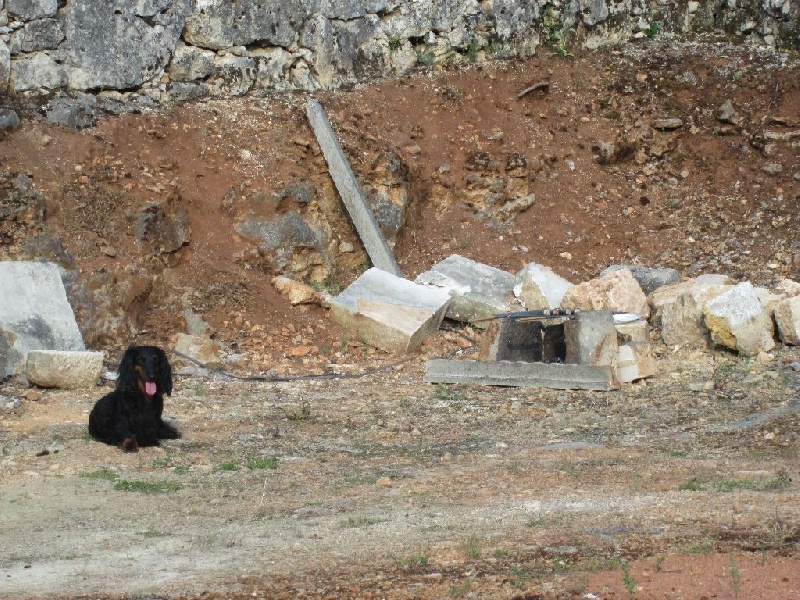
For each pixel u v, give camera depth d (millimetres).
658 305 17688
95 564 7621
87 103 19047
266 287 18203
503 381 14875
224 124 19766
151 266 17484
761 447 11195
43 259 16250
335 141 19688
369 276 17953
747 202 21891
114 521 8758
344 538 8180
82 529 8531
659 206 22109
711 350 16469
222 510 9086
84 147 18094
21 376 14422
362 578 7160
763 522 8180
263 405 13727
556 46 24344
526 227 21250
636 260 21016
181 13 20297
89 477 10062
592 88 23688
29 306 15133
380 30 22594
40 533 8430
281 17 21328
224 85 20734
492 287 18344
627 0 25469
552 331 15406
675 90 23594
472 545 7809
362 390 14789
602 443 11680
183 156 19047
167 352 15859
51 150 17812
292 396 14359
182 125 19391
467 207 21203
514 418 13148
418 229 20672
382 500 9352
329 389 14867
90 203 17375
